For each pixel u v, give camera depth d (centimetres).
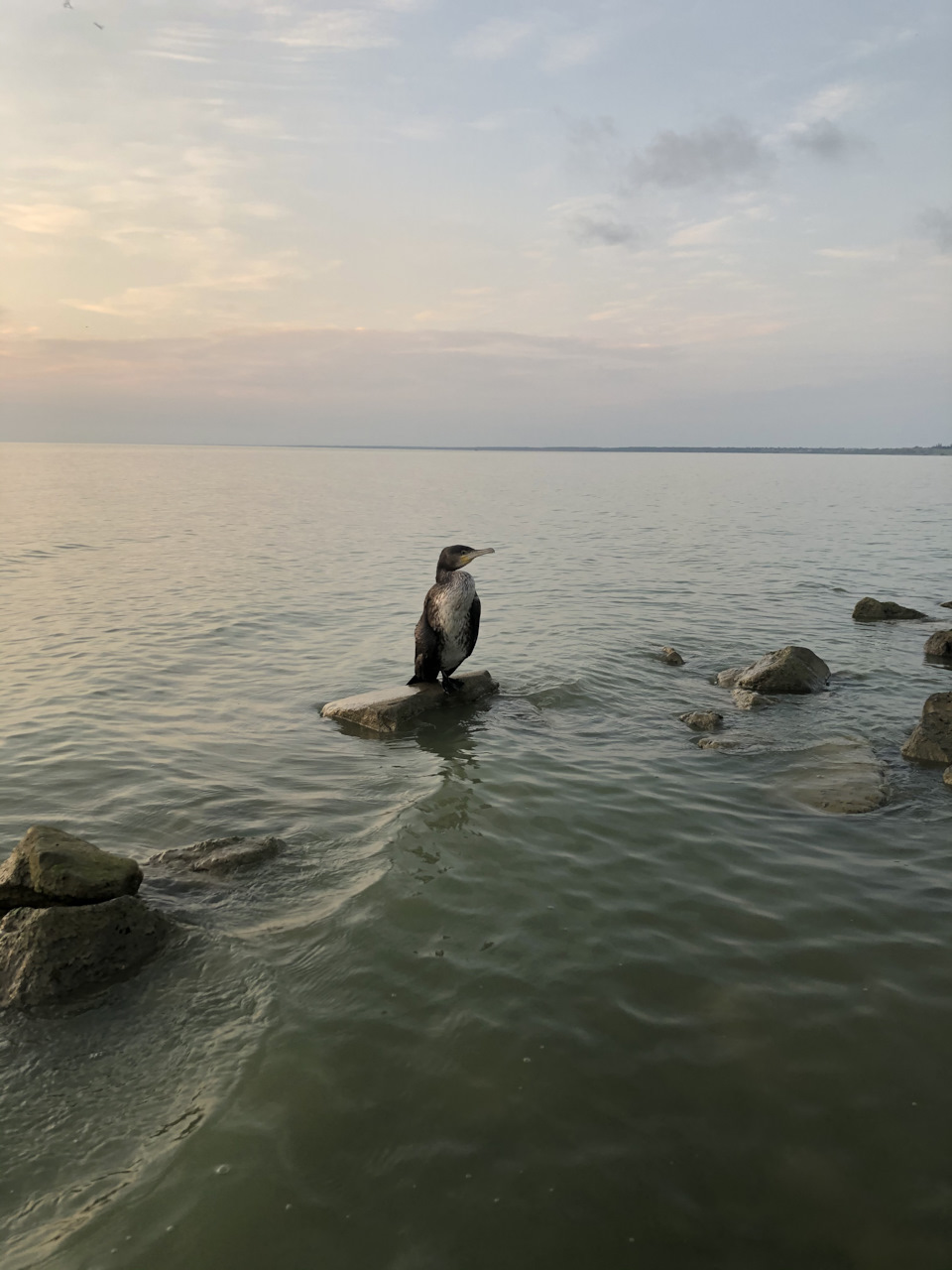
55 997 174
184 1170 131
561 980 178
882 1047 157
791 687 407
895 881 221
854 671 449
